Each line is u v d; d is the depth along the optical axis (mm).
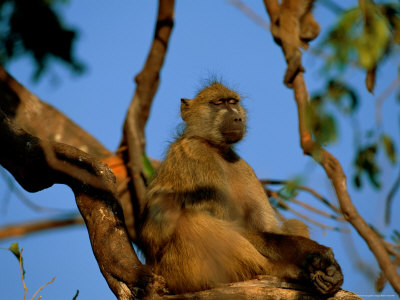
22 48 10852
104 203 11469
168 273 12414
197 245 12312
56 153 12055
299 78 10898
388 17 8242
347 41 7707
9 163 11617
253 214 14523
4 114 11516
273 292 10641
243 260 12273
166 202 13102
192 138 14945
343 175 9859
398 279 9477
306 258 11031
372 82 8484
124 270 10359
